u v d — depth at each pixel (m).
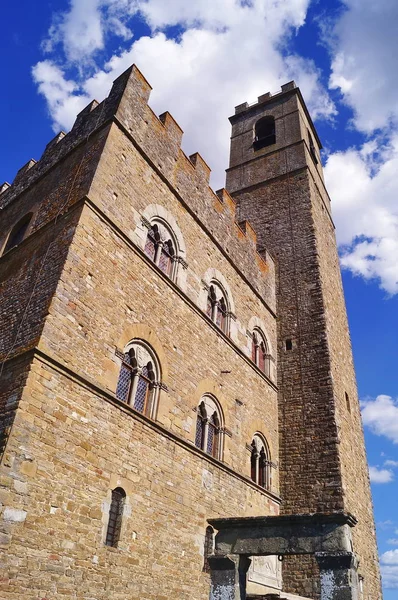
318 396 23.28
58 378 11.68
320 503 20.70
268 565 19.02
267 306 25.81
